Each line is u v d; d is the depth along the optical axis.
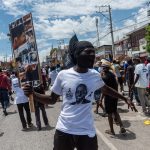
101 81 4.38
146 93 12.17
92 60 4.21
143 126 10.24
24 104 10.89
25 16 5.43
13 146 8.90
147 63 12.77
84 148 4.16
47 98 4.49
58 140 4.25
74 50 4.33
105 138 8.95
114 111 9.21
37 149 8.43
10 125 12.01
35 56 5.41
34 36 5.43
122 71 20.70
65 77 4.27
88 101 4.24
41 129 10.75
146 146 8.07
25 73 5.36
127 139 8.77
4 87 14.82
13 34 5.44
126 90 20.17
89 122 4.21
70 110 4.21
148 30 42.06
